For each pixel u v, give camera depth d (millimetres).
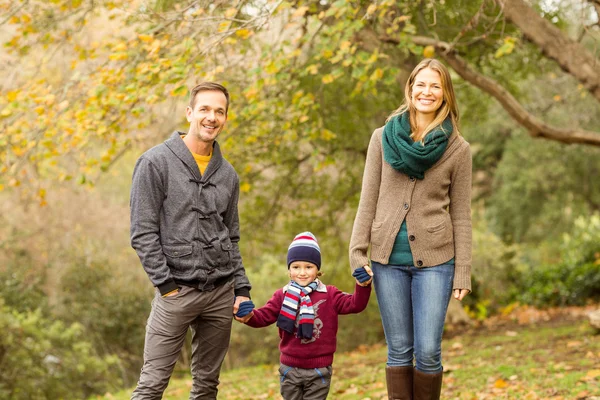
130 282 16250
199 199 3363
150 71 6570
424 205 3441
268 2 5719
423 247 3428
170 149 3371
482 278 17484
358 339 13211
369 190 3572
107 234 17391
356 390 5895
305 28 7254
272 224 11828
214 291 3414
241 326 14516
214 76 6676
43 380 11719
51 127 6906
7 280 14438
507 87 12195
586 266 16266
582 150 19875
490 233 19859
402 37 7113
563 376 5426
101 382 13383
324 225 12195
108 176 16906
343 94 9961
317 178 11641
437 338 3424
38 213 16266
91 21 8406
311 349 3516
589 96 17266
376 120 10992
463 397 5098
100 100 6730
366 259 3492
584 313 12961
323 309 3555
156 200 3307
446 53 7988
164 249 3322
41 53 9234
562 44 7406
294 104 7680
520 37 8812
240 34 5777
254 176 10531
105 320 15164
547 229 23062
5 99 7184
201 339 3559
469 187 3504
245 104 8180
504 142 22375
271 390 6473
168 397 6762
